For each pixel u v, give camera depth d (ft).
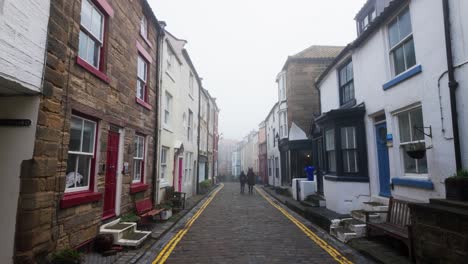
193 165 65.10
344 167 34.01
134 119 29.55
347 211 32.58
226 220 34.35
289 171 65.16
